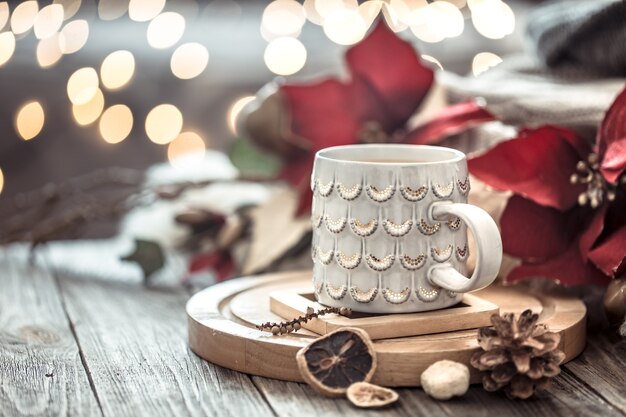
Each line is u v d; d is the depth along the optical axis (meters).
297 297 0.86
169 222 1.09
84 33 1.36
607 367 0.82
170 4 1.52
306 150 1.08
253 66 1.53
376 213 0.80
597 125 0.96
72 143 1.60
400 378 0.78
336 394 0.77
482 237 0.77
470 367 0.79
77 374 0.83
